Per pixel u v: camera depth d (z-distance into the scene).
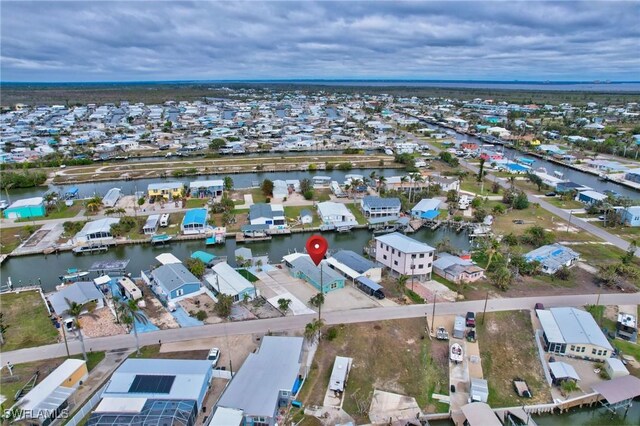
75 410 49.88
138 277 87.81
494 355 61.44
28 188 158.88
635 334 65.00
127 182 166.88
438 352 61.69
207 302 74.44
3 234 109.38
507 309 71.88
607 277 80.38
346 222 116.94
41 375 55.75
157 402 47.78
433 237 112.81
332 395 53.12
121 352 61.00
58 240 105.75
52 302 71.69
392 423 49.09
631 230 111.62
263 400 48.44
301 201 136.25
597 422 52.34
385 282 82.31
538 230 102.69
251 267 88.69
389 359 60.19
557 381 55.81
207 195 140.75
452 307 72.50
